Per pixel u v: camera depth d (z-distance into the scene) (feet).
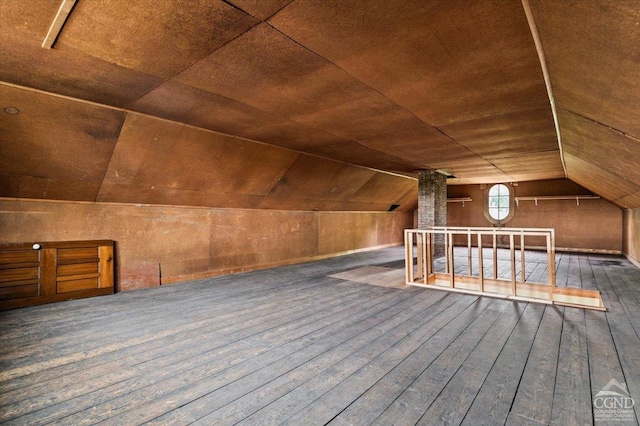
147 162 14.58
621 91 6.28
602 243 31.09
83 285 14.74
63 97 10.47
